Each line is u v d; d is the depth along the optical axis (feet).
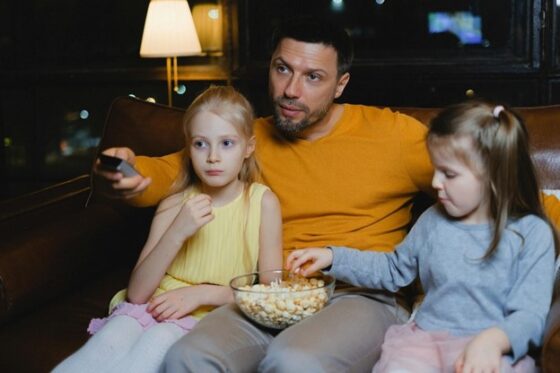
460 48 11.09
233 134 5.84
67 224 6.89
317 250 5.72
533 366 4.86
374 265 5.75
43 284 6.29
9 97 13.14
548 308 4.97
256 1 11.61
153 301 5.78
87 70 12.66
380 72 11.28
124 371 5.35
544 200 5.72
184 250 6.15
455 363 4.75
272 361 5.04
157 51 11.21
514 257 5.16
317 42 6.11
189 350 5.10
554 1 10.64
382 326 5.60
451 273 5.29
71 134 13.08
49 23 12.69
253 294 5.29
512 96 11.09
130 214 7.59
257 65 11.73
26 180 13.24
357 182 6.25
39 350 5.81
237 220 6.13
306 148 6.39
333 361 5.06
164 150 7.61
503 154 5.06
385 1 11.20
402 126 6.31
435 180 5.27
